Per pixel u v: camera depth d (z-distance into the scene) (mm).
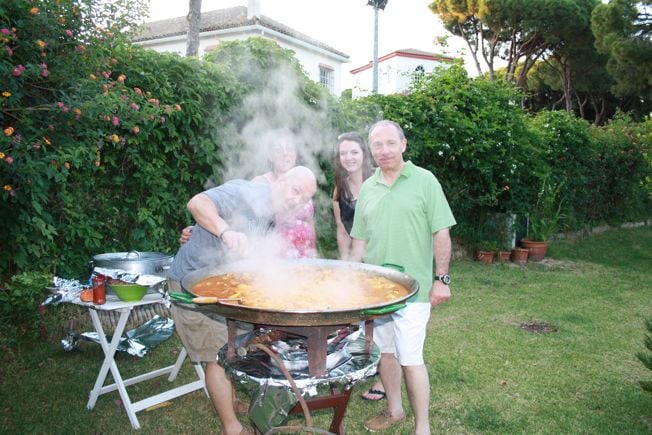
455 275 7027
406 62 29344
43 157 3205
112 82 3611
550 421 3062
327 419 3105
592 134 10805
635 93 20141
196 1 10906
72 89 3324
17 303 3637
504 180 7750
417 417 2740
